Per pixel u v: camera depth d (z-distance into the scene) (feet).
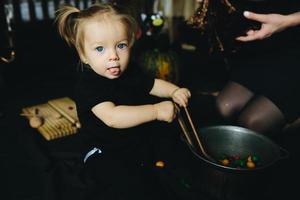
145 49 6.88
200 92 7.04
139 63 6.56
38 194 4.08
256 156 3.92
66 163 4.64
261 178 3.50
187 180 4.22
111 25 3.61
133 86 4.25
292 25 4.18
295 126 5.51
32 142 5.08
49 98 6.88
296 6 4.30
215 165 3.40
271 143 3.77
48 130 5.29
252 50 5.02
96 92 3.81
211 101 6.66
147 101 5.29
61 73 8.38
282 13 4.30
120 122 3.73
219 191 3.60
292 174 4.43
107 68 3.75
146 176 4.14
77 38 3.76
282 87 4.62
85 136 4.04
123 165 3.97
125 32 3.73
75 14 3.83
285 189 4.13
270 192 4.06
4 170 4.50
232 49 4.74
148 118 3.76
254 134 3.97
